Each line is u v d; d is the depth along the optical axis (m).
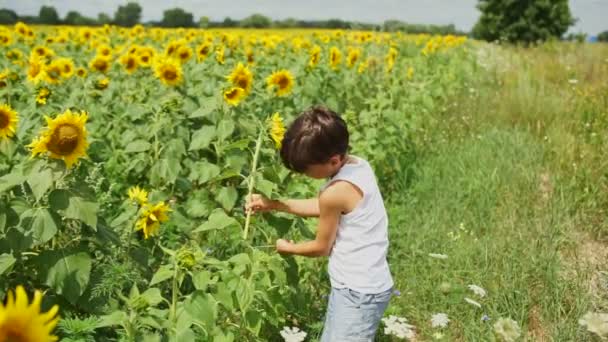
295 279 3.08
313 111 2.61
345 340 2.70
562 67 12.15
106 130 5.50
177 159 4.18
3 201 2.90
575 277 3.92
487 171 5.80
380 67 9.48
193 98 5.16
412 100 7.39
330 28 31.56
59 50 11.08
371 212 2.66
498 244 4.32
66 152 2.75
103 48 8.35
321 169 2.63
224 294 2.56
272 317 2.87
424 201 5.34
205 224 2.76
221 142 4.11
